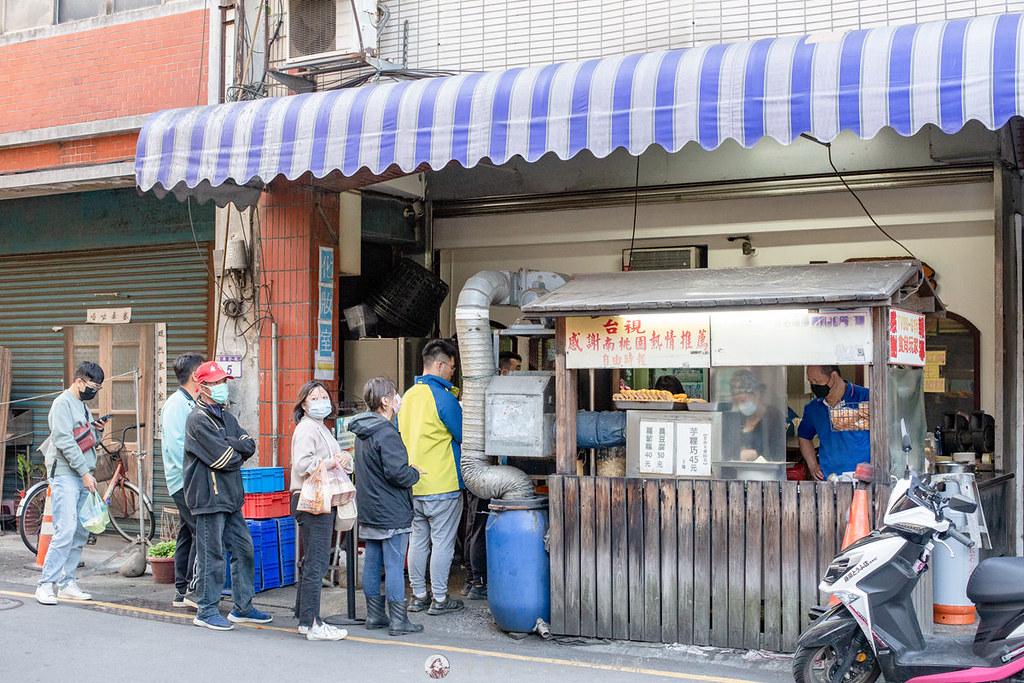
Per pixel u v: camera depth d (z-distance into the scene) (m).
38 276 11.59
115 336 11.12
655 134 6.23
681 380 9.05
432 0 8.78
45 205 11.34
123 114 10.13
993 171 8.46
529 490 7.20
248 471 8.41
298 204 9.07
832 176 9.09
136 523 10.83
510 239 10.45
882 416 6.15
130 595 8.20
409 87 7.18
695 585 6.57
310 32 8.62
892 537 5.28
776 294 6.21
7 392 11.35
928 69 5.62
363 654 6.46
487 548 7.10
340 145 7.25
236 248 9.23
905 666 5.25
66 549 7.84
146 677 5.86
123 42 10.20
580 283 7.24
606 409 8.59
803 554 6.30
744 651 6.44
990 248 8.72
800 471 7.85
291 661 6.25
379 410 7.14
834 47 5.92
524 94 6.64
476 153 6.76
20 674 5.88
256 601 8.03
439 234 10.79
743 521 6.45
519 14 8.45
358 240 9.70
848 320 6.26
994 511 7.79
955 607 7.11
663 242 9.94
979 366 8.74
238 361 9.30
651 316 6.74
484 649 6.66
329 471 6.90
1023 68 5.43
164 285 10.78
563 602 6.86
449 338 10.77
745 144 6.01
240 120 7.70
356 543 7.85
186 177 7.86
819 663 5.52
